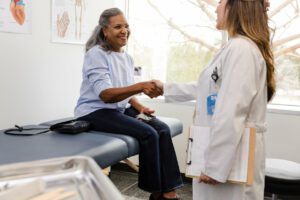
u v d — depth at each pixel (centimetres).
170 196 191
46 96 240
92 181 62
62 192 59
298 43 252
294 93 258
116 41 205
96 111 197
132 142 175
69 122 187
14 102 215
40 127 195
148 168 180
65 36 250
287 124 245
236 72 116
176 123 233
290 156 247
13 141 161
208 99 129
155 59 310
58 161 68
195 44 291
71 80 261
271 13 258
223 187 126
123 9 311
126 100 209
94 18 277
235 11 125
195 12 288
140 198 244
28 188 59
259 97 123
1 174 63
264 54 124
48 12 234
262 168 131
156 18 305
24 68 220
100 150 152
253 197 128
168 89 164
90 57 196
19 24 212
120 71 207
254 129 117
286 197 246
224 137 114
